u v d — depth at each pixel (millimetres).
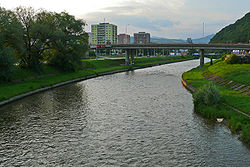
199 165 22828
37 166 22922
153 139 28766
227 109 36719
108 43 126312
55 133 30797
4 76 56688
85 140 28672
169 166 22719
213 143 27391
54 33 71312
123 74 95938
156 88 62281
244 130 28453
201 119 35688
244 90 48156
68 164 23266
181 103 45500
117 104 45156
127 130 31750
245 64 84812
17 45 59500
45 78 70562
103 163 23391
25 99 48906
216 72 76375
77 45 81312
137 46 122375
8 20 57188
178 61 190000
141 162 23500
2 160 23969
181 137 29219
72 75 79562
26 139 28969
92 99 49281
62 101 47438
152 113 39188
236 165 22703
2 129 32094
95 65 108688
